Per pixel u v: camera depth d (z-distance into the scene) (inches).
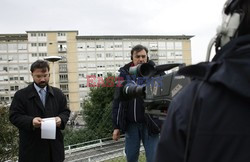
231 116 37.6
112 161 285.0
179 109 42.9
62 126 149.1
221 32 46.9
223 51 42.3
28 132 143.1
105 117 313.6
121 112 146.3
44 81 150.3
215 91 39.2
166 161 42.5
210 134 38.1
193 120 40.4
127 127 148.2
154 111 78.7
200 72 42.4
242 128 37.0
